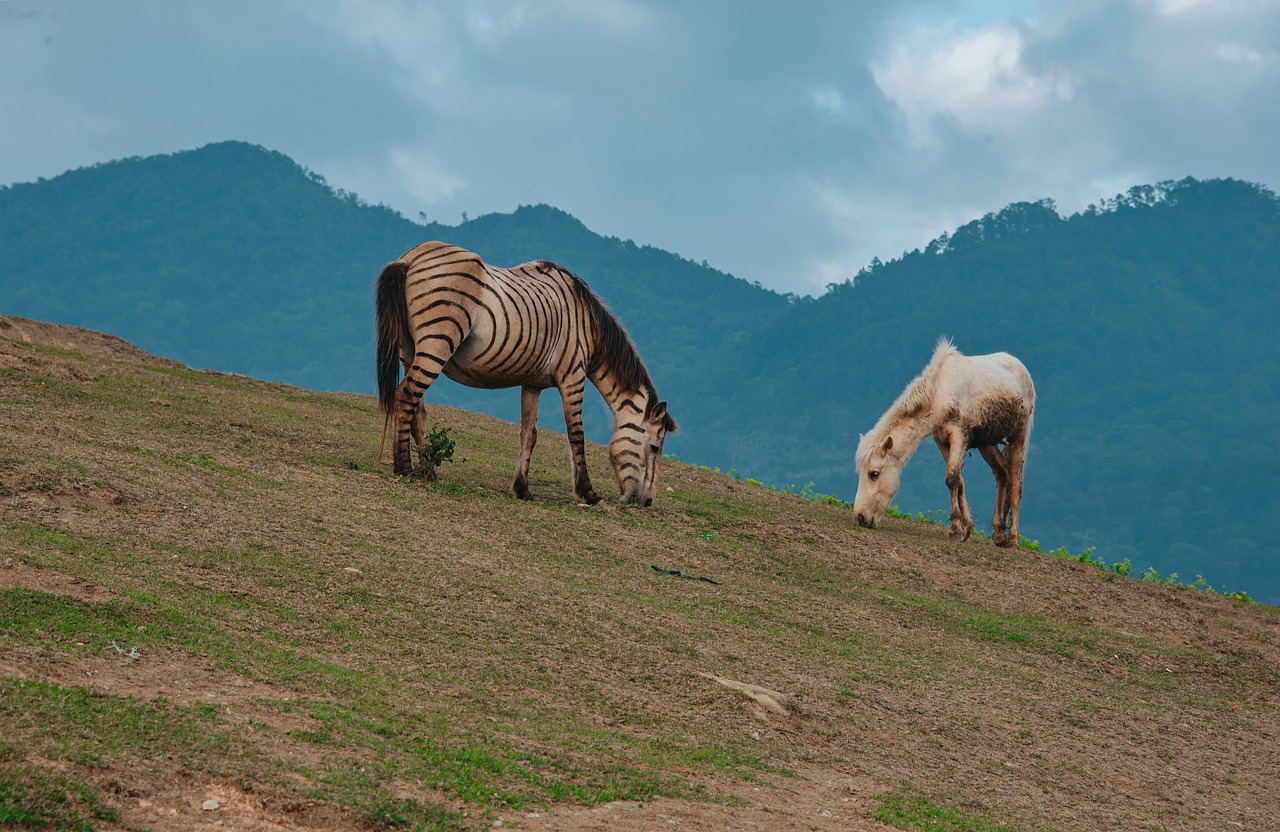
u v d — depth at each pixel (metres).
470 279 13.30
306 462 13.72
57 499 9.66
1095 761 9.43
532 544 12.20
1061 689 11.29
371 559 10.16
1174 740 10.48
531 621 9.49
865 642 11.41
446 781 5.97
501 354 13.66
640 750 7.26
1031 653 12.52
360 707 6.81
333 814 5.29
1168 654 13.55
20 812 4.62
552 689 8.12
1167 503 170.62
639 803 6.29
